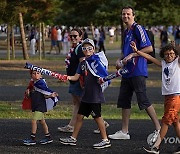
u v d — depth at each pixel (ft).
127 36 35.94
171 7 107.65
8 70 98.48
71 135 36.70
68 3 114.42
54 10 113.91
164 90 31.86
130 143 35.86
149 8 106.83
